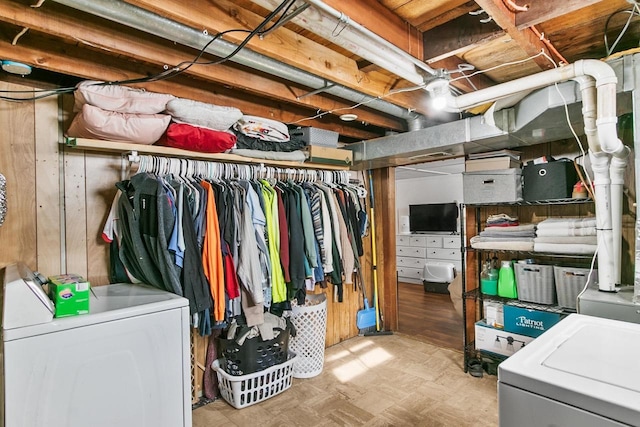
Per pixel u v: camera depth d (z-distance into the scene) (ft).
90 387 4.29
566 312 7.72
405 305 16.34
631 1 4.59
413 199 23.49
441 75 5.78
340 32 4.58
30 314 3.95
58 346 4.08
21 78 6.20
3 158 5.91
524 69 7.07
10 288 3.92
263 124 8.29
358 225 10.00
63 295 4.26
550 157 8.49
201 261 6.23
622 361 3.17
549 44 5.79
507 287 8.91
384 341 11.64
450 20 5.40
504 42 5.74
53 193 6.37
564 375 2.90
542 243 8.05
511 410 3.04
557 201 7.94
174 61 5.86
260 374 7.75
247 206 7.13
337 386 8.61
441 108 6.82
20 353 3.86
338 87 6.93
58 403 4.07
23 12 4.40
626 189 7.43
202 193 6.57
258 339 7.79
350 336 12.02
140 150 6.58
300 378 9.04
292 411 7.55
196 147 6.99
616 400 2.50
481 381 8.77
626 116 7.29
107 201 6.94
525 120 6.81
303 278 7.81
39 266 6.21
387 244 12.61
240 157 7.96
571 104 5.96
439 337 11.87
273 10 4.20
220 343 8.20
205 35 4.88
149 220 5.87
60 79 6.53
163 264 5.73
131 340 4.63
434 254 21.01
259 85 6.95
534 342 3.68
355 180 11.26
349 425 7.02
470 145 8.76
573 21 5.45
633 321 5.04
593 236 7.41
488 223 9.41
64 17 4.74
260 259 7.18
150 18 4.38
